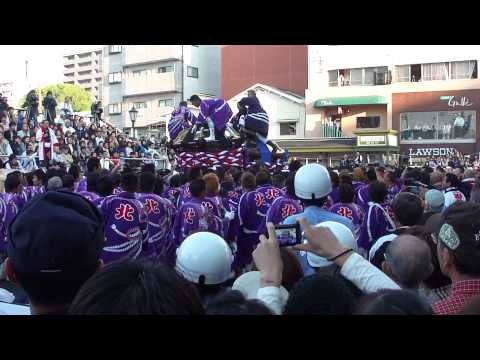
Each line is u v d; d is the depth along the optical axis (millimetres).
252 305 1602
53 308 1679
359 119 39531
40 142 16797
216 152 11961
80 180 8336
